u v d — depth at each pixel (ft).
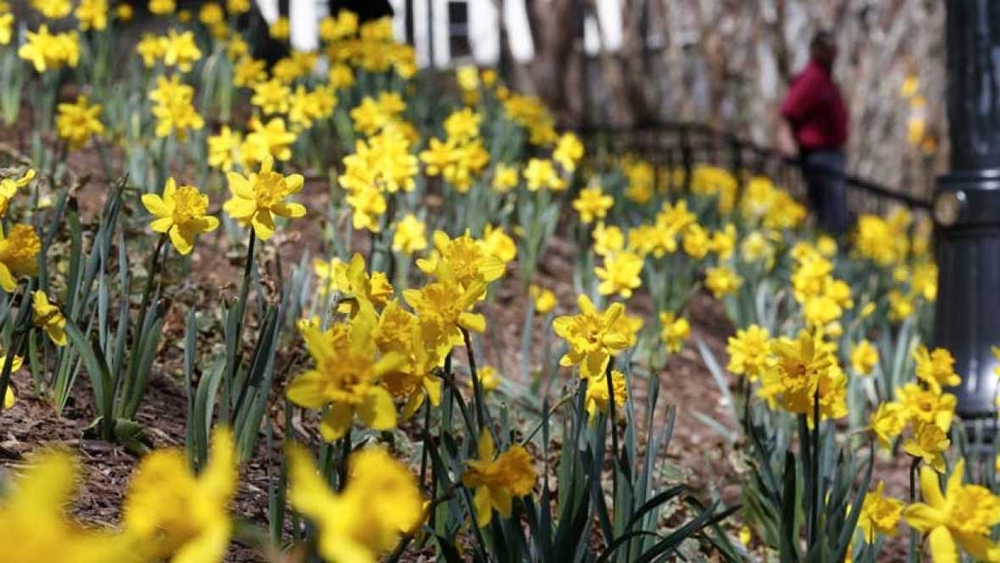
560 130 43.50
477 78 34.22
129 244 17.30
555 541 9.08
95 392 11.43
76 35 26.03
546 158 35.65
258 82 26.63
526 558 9.14
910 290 31.22
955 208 21.52
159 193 19.92
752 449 15.57
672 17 56.75
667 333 18.51
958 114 21.74
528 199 26.45
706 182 35.01
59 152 24.11
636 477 10.53
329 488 9.00
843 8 55.31
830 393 9.98
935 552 6.87
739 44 55.47
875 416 11.82
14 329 10.28
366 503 4.98
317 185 26.25
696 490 15.38
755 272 26.84
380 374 6.32
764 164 47.42
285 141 16.79
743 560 13.24
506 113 30.09
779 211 33.60
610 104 60.75
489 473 7.05
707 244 22.89
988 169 21.44
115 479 10.68
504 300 24.04
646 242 21.99
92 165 23.93
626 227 28.50
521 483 7.05
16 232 8.52
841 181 40.60
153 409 12.88
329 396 6.13
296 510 9.28
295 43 72.95
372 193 16.17
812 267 19.77
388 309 7.41
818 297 20.75
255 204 9.89
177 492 4.96
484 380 14.94
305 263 15.85
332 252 19.48
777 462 14.96
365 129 23.73
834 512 10.42
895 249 36.63
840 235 38.06
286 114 26.99
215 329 14.88
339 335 7.38
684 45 56.85
